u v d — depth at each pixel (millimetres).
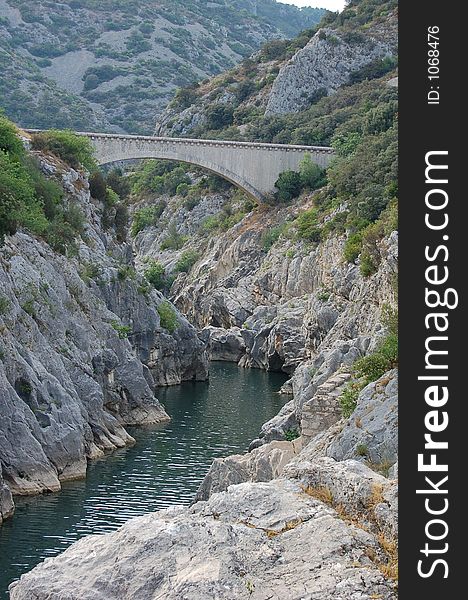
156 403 75625
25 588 16000
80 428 58094
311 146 152375
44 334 65062
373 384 35500
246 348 120125
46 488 52031
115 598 15578
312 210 133375
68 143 101000
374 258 77562
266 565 15734
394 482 17438
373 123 144750
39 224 74125
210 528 16312
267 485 17641
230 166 146500
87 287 77438
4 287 60531
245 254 142125
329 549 15969
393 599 15172
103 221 102062
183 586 15242
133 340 91188
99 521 46438
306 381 57719
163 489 53156
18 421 52750
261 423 74625
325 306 97000
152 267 162125
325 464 18250
